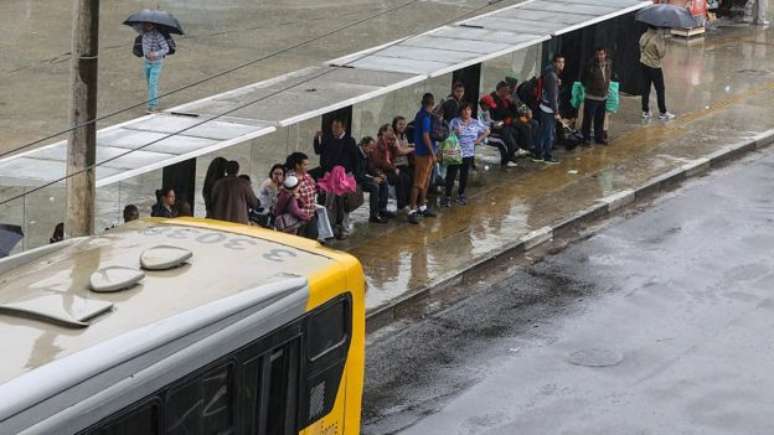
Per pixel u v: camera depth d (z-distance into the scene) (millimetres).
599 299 34625
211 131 31938
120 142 30688
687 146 48031
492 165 45062
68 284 17969
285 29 60844
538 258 37500
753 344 32000
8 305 16922
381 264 35688
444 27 44312
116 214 35125
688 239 39406
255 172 38500
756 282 36062
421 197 39156
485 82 48375
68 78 50812
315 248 20844
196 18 62125
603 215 41312
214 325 17328
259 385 18422
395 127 39500
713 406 28656
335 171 36656
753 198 43438
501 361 30625
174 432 16781
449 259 36344
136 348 16109
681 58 60344
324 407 20203
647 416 28094
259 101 34062
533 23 45000
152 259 18812
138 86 50281
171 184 32688
